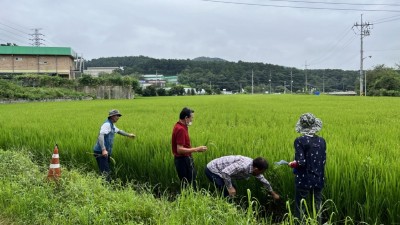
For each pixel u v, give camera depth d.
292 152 7.22
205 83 143.50
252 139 9.09
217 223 4.72
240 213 5.22
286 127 12.15
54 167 7.26
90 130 12.03
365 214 5.42
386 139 9.19
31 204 5.93
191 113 6.89
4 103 40.53
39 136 11.27
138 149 8.52
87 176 7.27
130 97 69.88
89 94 63.72
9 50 74.88
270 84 146.88
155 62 181.25
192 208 5.04
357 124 13.34
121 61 196.62
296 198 5.57
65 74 78.88
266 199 6.60
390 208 5.30
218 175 6.40
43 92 50.25
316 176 5.28
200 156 7.55
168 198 7.41
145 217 5.29
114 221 5.13
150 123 14.05
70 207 5.67
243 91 140.50
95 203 5.69
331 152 7.26
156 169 7.89
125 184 8.12
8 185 6.58
